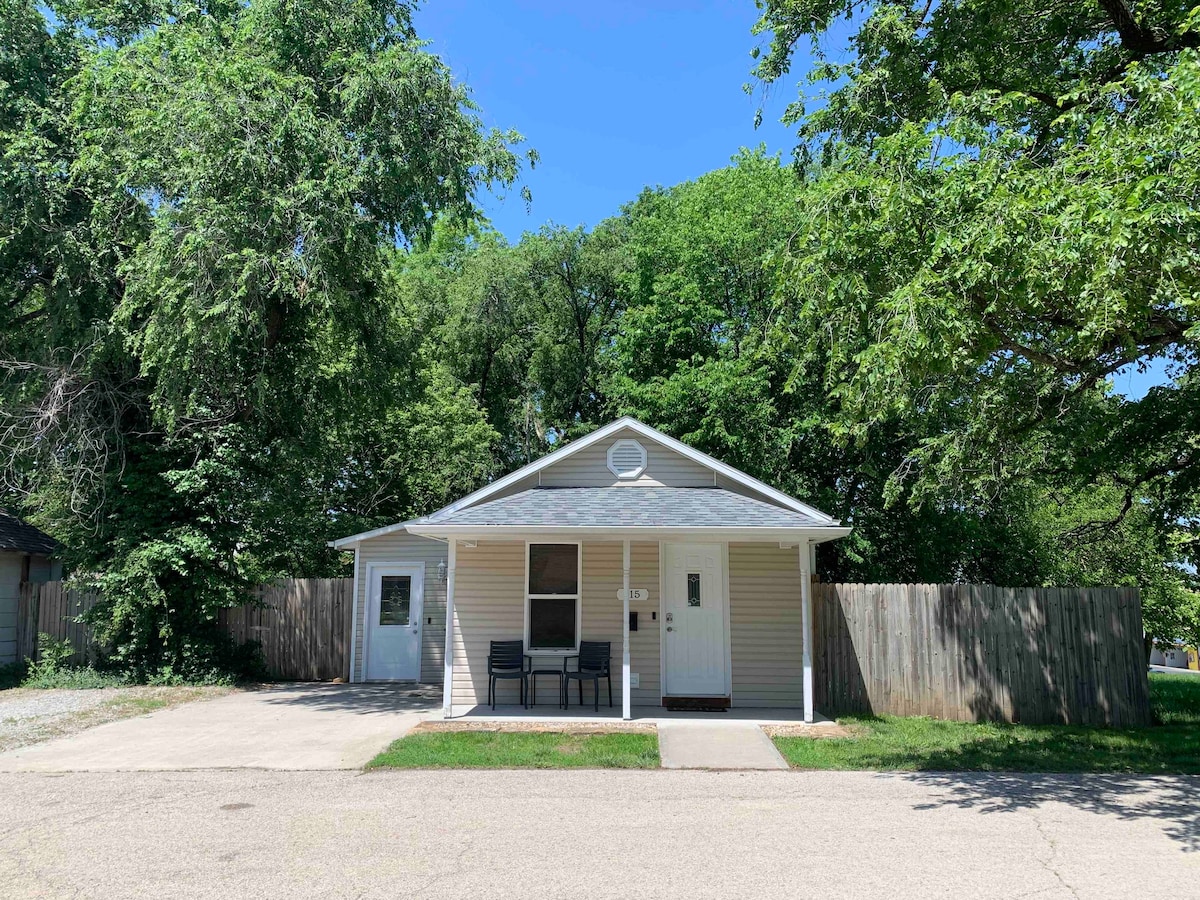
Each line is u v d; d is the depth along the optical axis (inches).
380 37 642.8
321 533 952.3
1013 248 305.3
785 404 864.3
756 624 548.4
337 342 717.9
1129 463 566.9
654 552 554.6
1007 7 436.8
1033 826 288.0
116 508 653.3
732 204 947.3
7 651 701.9
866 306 374.3
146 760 398.6
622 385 960.9
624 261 1229.1
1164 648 864.9
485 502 544.7
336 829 286.0
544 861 252.1
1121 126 323.0
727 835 278.4
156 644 673.0
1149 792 337.7
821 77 499.8
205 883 233.9
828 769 382.0
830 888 229.0
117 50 601.3
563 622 553.0
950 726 492.7
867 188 372.5
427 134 608.4
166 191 577.0
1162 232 268.4
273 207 545.0
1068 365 394.3
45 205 616.1
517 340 1288.1
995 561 935.7
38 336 657.0
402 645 704.4
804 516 506.9
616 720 486.0
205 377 623.5
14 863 251.4
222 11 649.6
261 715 521.3
